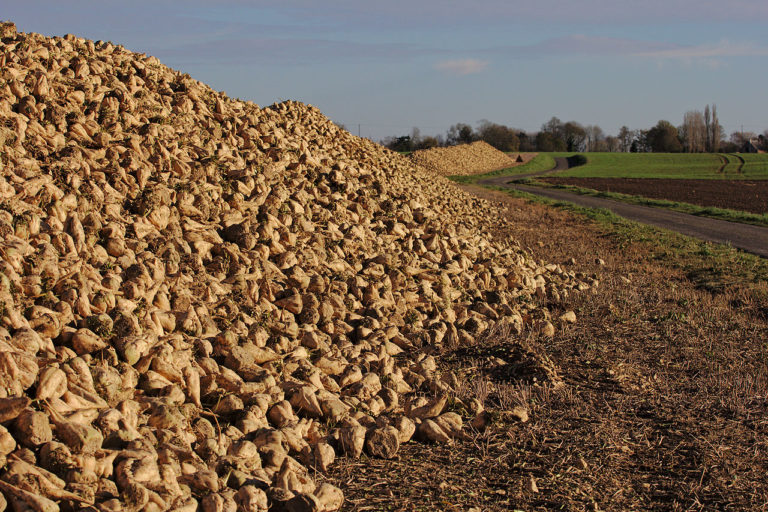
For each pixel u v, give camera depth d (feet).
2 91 31.04
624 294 43.06
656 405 23.40
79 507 12.48
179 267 25.96
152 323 20.66
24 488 12.17
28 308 18.17
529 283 43.45
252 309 25.70
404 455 18.79
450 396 22.48
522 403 22.98
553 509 15.97
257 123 46.50
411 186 66.69
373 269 34.50
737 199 152.56
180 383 18.74
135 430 15.61
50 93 33.40
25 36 38.55
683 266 57.21
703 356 29.71
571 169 336.70
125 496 12.80
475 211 84.69
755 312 39.86
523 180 233.55
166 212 29.12
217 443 16.48
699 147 501.56
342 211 40.55
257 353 21.95
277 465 16.63
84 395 15.71
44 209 24.99
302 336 25.68
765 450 19.83
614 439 20.31
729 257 61.82
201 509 13.73
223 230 31.14
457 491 16.58
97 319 18.80
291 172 42.98
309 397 19.97
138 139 33.32
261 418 18.79
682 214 114.93
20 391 14.66
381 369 24.90
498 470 18.02
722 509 16.44
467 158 317.01
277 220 33.47
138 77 41.78
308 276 30.09
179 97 42.14
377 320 30.22
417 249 41.55
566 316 35.32
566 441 20.12
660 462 18.94
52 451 13.24
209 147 38.91
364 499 15.92
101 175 29.32
